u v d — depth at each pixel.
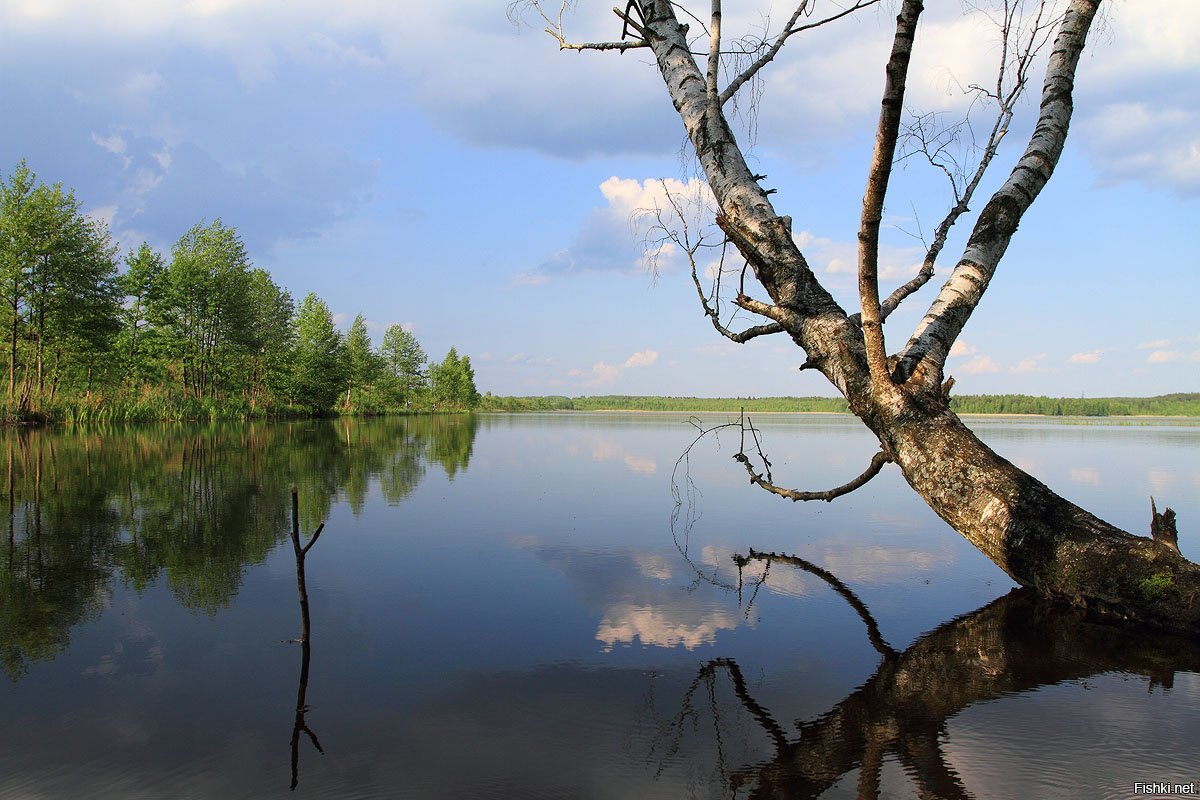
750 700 3.36
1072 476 12.88
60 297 29.27
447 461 15.50
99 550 6.42
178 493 9.87
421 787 2.55
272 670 3.68
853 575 5.87
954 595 5.28
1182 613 4.25
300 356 48.66
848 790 2.57
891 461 5.96
